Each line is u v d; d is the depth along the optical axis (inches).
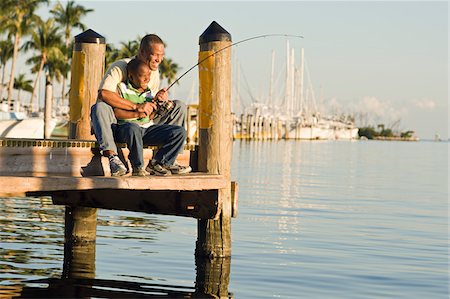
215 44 419.2
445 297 396.8
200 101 424.8
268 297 375.9
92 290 369.4
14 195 372.5
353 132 7460.6
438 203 1019.9
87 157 362.0
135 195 437.4
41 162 340.8
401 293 402.0
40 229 561.6
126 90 372.2
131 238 535.8
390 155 3417.8
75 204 463.8
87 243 480.7
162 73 3818.9
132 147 362.6
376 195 1128.2
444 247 578.2
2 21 2738.7
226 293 378.6
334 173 1745.8
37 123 1797.5
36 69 3125.0
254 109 5216.5
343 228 682.8
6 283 372.8
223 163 424.2
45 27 3014.3
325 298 380.2
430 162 2696.9
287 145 4306.1
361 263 486.9
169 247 503.2
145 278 402.9
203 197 419.2
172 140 375.6
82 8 3149.6
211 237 438.0
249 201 941.8
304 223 711.1
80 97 453.4
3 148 325.4
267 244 551.5
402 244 587.2
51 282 381.7
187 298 363.3
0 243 487.5
